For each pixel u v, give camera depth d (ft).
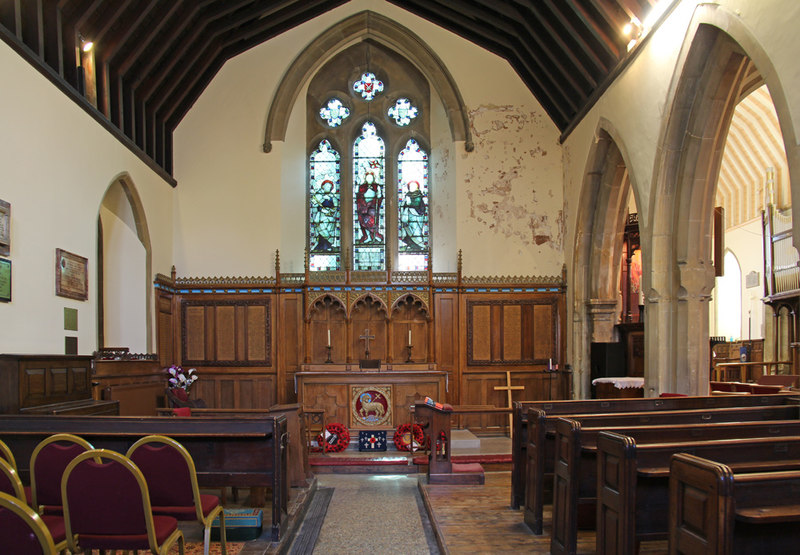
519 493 20.49
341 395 35.94
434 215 45.32
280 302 41.88
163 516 12.96
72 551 11.88
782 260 52.65
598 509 13.89
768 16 19.65
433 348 41.63
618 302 39.96
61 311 26.48
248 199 42.55
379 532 19.63
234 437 17.54
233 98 43.06
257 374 41.57
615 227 38.99
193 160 42.70
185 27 34.17
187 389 40.06
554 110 42.78
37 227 24.62
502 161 43.39
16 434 17.21
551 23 34.88
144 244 37.17
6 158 22.59
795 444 14.25
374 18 43.55
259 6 38.14
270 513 20.67
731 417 19.74
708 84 25.36
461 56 43.88
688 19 24.66
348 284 41.50
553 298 42.57
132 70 34.09
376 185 46.62
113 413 25.26
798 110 18.31
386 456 30.83
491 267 42.73
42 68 24.90
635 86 30.09
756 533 9.73
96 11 28.89
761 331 57.82
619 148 32.42
